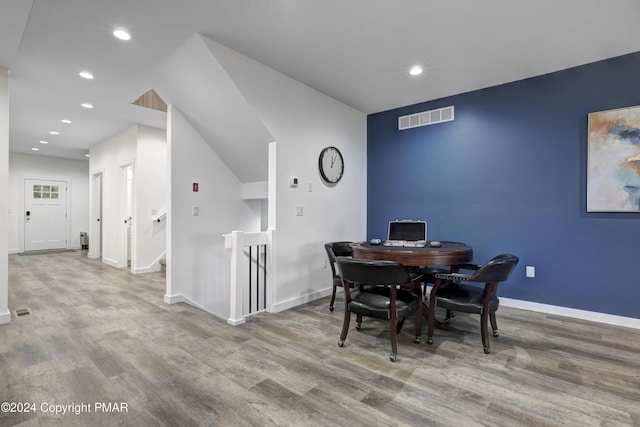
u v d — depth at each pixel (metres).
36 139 6.28
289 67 3.28
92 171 7.02
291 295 3.60
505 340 2.63
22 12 2.07
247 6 2.27
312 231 3.86
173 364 2.21
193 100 3.49
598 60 3.08
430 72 3.37
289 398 1.82
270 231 3.37
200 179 4.02
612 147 3.00
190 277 3.88
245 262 4.04
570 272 3.22
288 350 2.44
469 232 3.86
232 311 3.04
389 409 1.72
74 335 2.70
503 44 2.81
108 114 4.68
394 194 4.50
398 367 2.19
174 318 3.14
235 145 3.82
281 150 3.44
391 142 4.54
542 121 3.39
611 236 3.03
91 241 7.09
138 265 5.27
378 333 2.80
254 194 4.38
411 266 2.90
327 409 1.72
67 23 2.45
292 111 3.56
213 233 4.17
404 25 2.53
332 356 2.35
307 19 2.45
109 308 3.46
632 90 2.94
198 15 2.38
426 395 1.85
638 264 2.91
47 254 7.50
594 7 2.28
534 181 3.43
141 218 5.30
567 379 2.03
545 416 1.67
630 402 1.78
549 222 3.34
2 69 2.89
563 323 3.03
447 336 2.74
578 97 3.19
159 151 5.55
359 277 2.36
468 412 1.70
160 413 1.68
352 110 4.48
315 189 3.89
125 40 2.72
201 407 1.73
